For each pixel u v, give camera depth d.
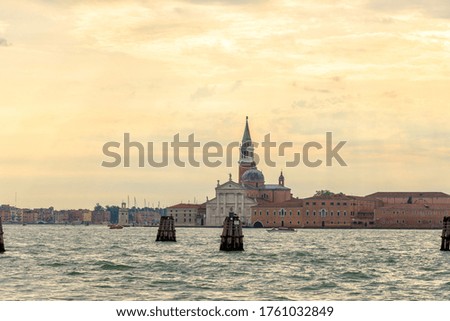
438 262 163.25
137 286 119.62
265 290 116.81
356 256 187.38
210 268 147.12
